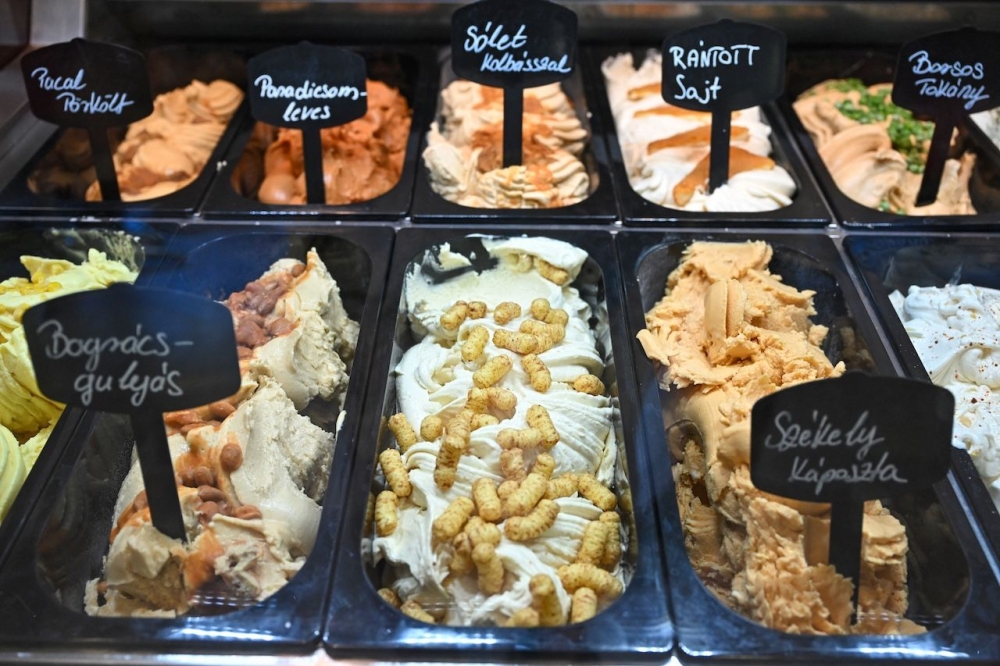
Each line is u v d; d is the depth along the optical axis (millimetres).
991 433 1506
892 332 1576
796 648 1092
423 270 1774
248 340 1596
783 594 1190
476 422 1421
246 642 1098
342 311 1800
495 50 1880
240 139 2102
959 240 1772
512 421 1438
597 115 2162
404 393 1546
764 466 1176
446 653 1087
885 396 1133
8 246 1804
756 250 1765
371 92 2312
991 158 2055
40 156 1963
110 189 1914
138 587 1249
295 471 1430
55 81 1819
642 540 1225
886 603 1280
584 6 2258
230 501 1315
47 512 1286
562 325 1634
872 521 1293
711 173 1947
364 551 1258
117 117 1851
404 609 1211
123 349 1155
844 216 1831
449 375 1575
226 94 2338
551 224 1823
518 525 1246
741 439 1343
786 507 1249
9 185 1878
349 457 1332
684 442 1532
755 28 1830
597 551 1276
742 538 1334
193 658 1099
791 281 1804
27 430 1588
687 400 1540
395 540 1308
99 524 1429
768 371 1505
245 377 1500
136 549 1222
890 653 1091
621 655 1084
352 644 1089
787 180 1979
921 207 2010
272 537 1269
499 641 1087
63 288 1692
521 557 1232
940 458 1167
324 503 1262
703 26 1835
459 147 2172
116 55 1811
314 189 1933
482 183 1957
